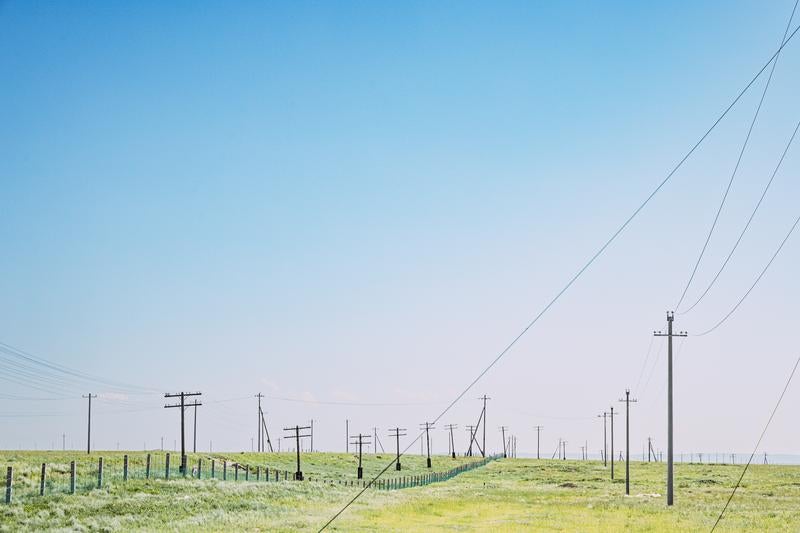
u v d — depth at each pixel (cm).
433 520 5119
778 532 4100
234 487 6650
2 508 4522
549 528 4591
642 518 5100
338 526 4456
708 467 15850
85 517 4506
